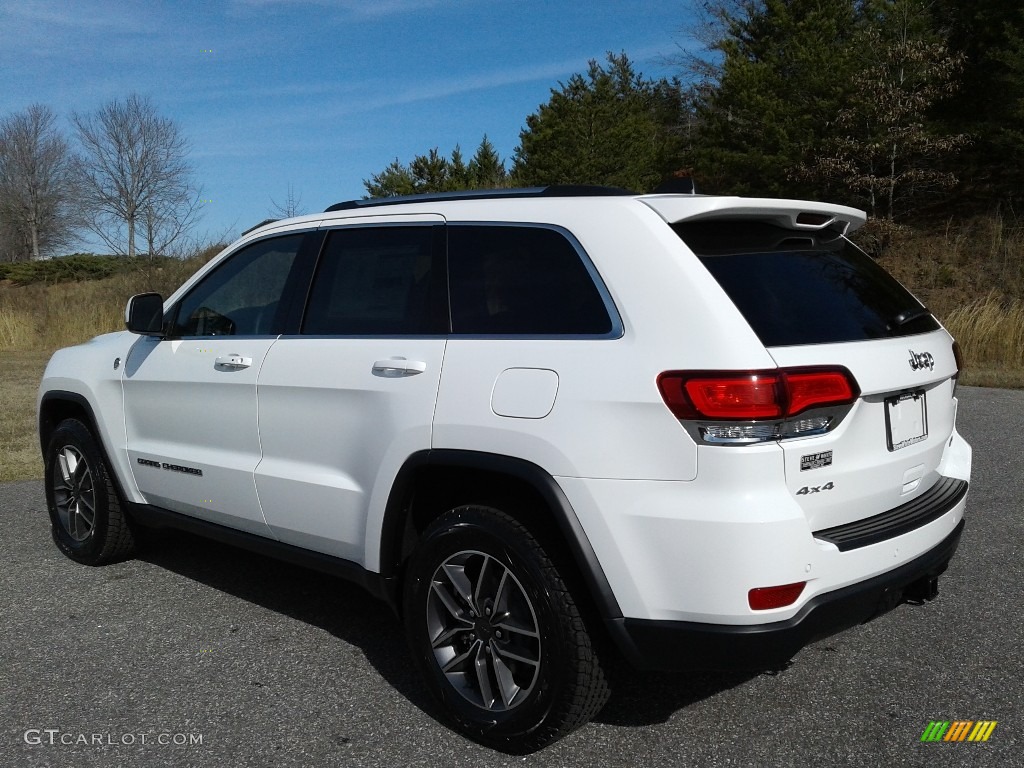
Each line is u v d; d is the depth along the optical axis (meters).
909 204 22.81
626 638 2.69
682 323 2.68
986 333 13.23
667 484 2.61
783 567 2.54
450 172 36.03
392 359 3.29
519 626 2.95
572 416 2.76
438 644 3.14
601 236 2.96
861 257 3.38
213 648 3.84
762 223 3.09
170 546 5.34
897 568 2.86
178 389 4.21
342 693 3.41
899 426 2.95
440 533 3.08
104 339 4.93
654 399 2.63
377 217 3.68
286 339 3.79
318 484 3.54
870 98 21.33
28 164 57.00
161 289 21.45
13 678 3.56
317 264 3.81
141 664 3.68
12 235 58.25
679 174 29.22
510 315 3.09
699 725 3.11
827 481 2.67
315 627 4.07
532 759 2.91
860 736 3.00
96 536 4.80
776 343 2.64
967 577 4.46
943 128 22.12
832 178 22.09
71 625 4.10
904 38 21.53
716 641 2.58
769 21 25.19
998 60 21.00
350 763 2.91
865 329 2.93
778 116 23.00
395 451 3.21
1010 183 22.19
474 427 2.97
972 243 20.27
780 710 3.19
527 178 34.78
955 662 3.53
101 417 4.66
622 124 34.44
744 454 2.53
